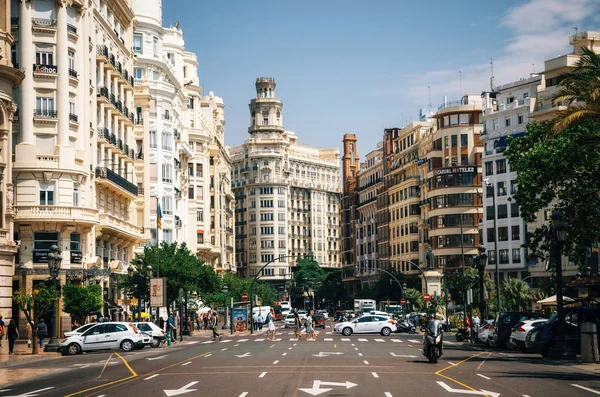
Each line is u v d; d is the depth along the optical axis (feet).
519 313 158.81
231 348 164.96
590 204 152.35
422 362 117.08
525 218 166.20
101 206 231.71
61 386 87.76
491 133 373.40
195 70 432.25
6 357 145.18
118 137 253.24
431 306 321.93
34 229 203.72
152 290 205.05
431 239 428.15
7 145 179.52
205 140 404.98
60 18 205.98
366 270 574.15
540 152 156.25
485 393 74.02
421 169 476.13
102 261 229.45
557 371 99.86
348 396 71.67
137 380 91.40
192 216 392.27
